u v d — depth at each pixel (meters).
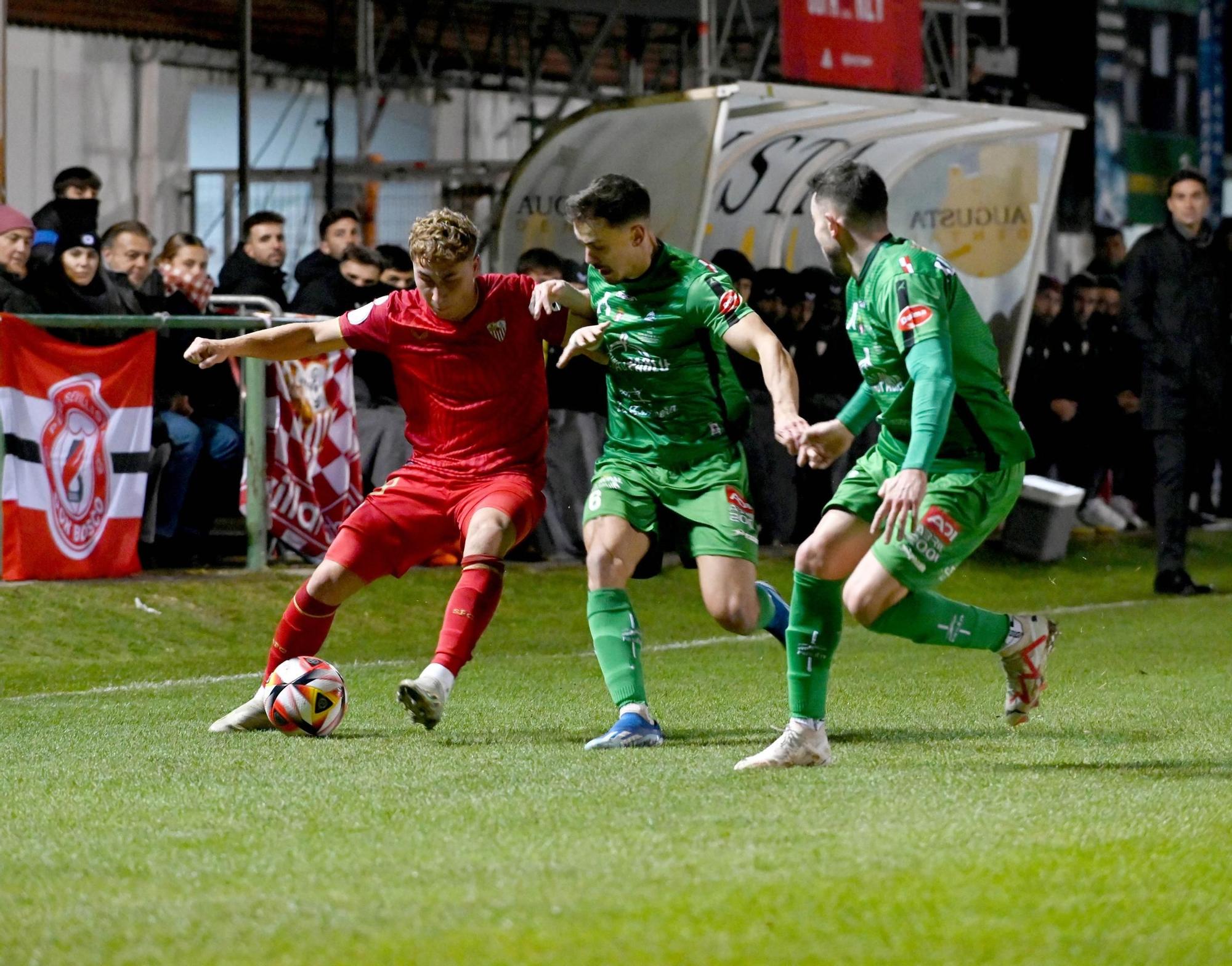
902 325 13.02
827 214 13.60
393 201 49.75
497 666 22.06
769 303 33.75
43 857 10.64
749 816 11.57
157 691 19.67
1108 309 38.94
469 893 9.52
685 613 28.17
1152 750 14.90
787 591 29.58
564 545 30.42
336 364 27.25
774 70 46.97
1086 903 9.32
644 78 52.28
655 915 9.02
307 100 55.44
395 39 51.44
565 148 34.12
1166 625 27.12
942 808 11.82
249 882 9.91
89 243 25.17
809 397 34.06
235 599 25.27
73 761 14.41
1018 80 44.91
